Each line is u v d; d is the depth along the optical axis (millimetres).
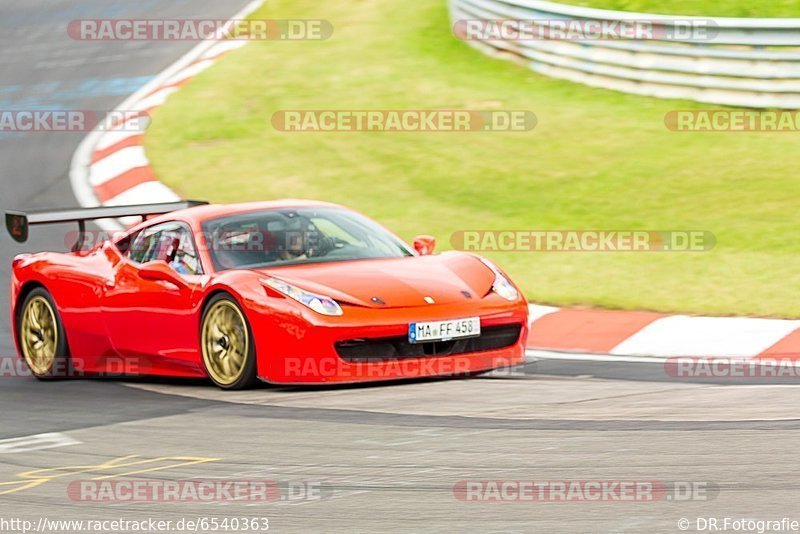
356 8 77500
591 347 29500
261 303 23969
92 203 48031
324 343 23312
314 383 23609
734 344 28828
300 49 68562
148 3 87375
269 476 17391
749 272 35031
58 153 55594
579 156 48969
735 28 52188
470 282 25531
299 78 62812
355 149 52094
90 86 67500
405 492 16109
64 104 64312
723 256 36812
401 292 24359
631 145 49750
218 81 63562
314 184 48156
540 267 37312
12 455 20094
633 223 41062
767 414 20281
